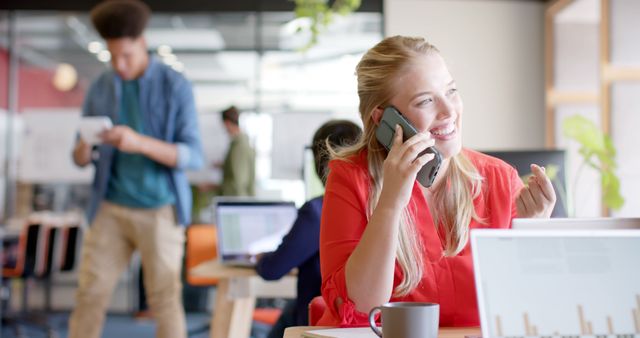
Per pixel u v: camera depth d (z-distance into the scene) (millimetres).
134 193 4016
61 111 8422
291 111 8523
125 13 4016
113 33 4016
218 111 8586
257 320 4754
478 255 1333
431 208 1864
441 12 7750
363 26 8328
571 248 1349
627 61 6164
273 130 7910
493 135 7723
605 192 4922
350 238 1791
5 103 8820
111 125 3902
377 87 1806
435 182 1867
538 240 1344
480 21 7750
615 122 6152
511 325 1306
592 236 1359
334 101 8492
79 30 8844
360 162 1870
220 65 8641
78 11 8258
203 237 5453
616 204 4879
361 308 1673
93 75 9008
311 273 3057
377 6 8125
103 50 8969
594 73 7613
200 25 8578
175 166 4008
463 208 1844
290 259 3037
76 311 4055
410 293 1790
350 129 2861
